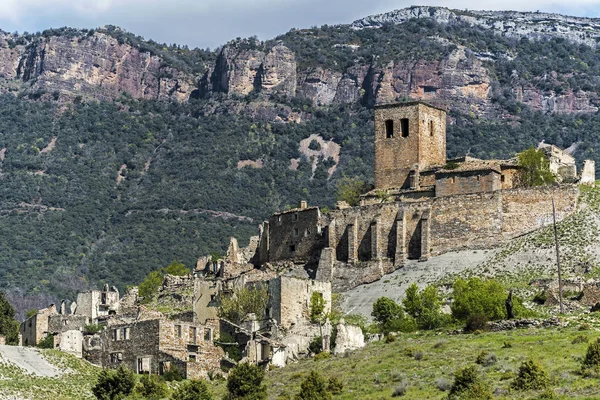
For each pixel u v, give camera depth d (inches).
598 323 7180.1
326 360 7357.3
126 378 6860.2
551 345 6673.2
